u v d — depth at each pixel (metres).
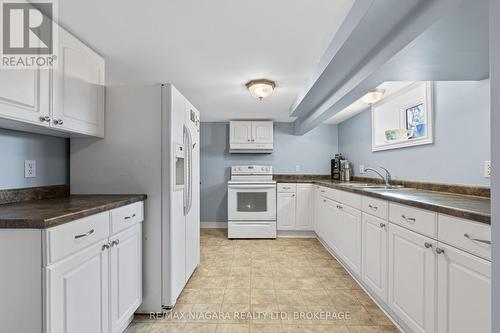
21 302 1.08
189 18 1.59
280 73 2.50
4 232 1.08
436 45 1.35
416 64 1.58
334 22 1.65
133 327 1.84
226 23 1.66
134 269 1.83
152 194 1.99
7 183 1.58
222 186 4.96
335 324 1.89
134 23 1.63
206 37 1.83
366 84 1.95
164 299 1.99
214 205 4.96
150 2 1.43
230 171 4.96
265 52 2.07
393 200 1.82
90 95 1.87
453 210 1.28
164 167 1.99
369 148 3.75
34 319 1.07
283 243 3.99
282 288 2.46
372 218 2.17
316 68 2.27
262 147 4.66
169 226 1.98
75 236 1.23
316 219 4.18
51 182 1.91
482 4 1.02
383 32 1.47
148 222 1.99
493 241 0.80
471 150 1.96
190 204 2.46
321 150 4.95
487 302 1.11
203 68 2.39
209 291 2.40
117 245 1.61
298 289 2.45
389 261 1.90
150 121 2.00
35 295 1.07
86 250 1.32
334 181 4.19
